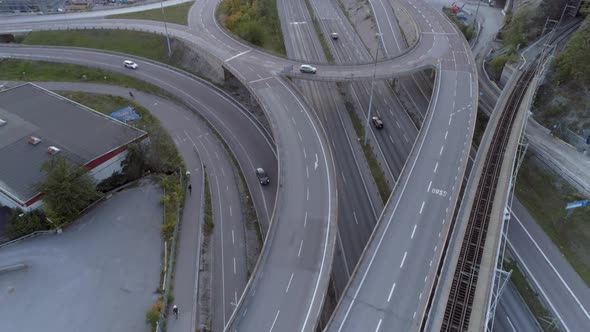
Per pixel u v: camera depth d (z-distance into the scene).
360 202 55.22
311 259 39.66
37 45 97.25
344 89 79.62
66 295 40.41
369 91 79.12
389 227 42.62
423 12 98.00
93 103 76.50
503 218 42.53
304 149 54.38
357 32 106.69
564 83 64.50
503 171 49.12
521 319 41.41
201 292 42.28
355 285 36.47
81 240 46.62
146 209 51.47
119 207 51.56
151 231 48.31
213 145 67.25
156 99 79.56
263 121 72.81
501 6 113.94
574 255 46.94
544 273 45.56
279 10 119.44
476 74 69.94
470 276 38.22
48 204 46.25
